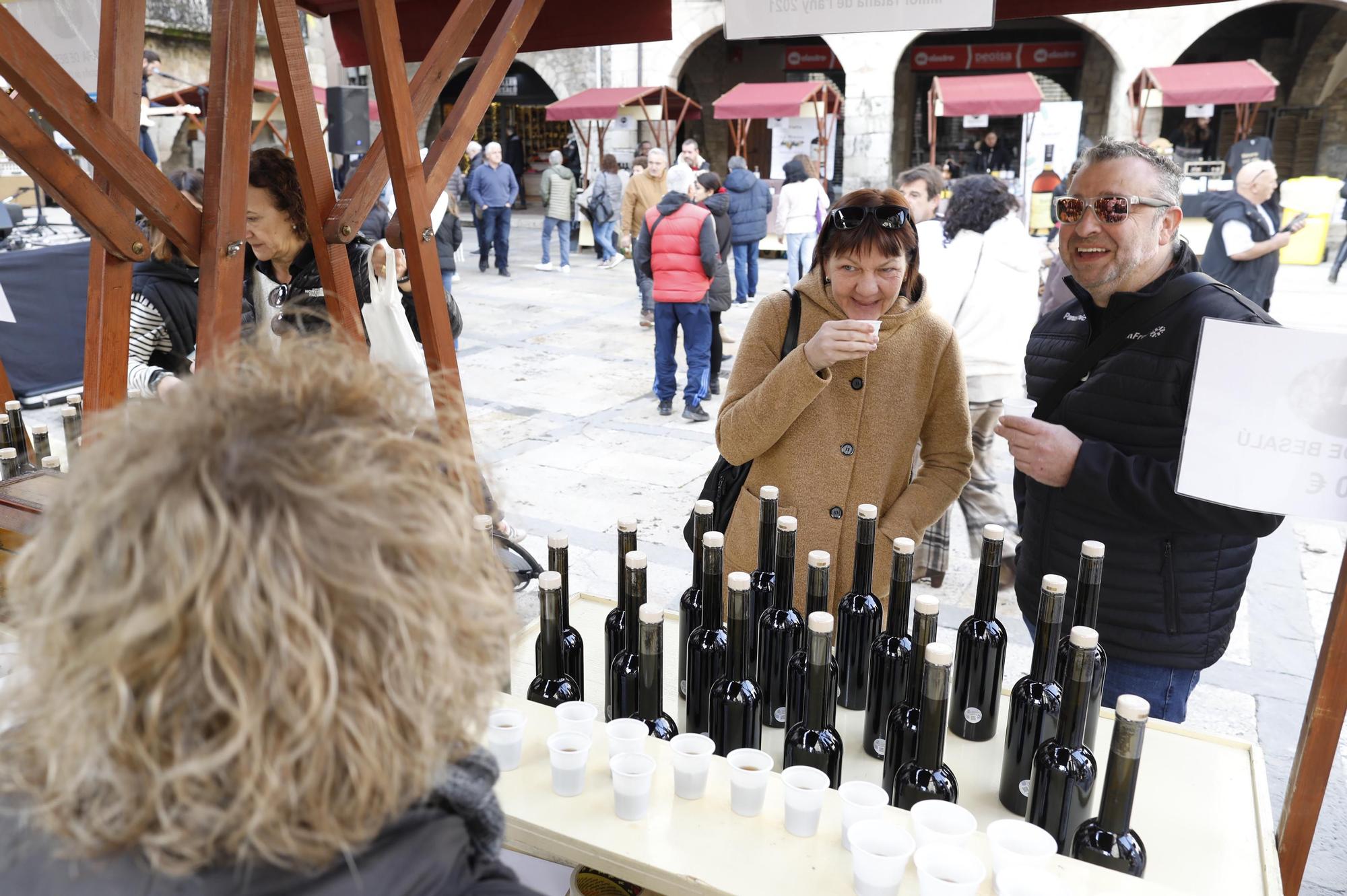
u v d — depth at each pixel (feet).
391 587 1.81
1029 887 3.59
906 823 4.17
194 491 1.78
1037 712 4.81
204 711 1.71
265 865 1.90
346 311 5.74
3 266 20.51
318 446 1.92
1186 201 43.73
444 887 2.06
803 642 5.90
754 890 3.89
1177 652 6.82
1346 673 5.53
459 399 3.34
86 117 4.55
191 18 51.39
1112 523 6.86
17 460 7.66
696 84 74.33
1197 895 4.32
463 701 2.05
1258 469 5.41
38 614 1.87
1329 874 8.42
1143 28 51.85
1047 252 21.31
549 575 5.45
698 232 21.22
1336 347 5.13
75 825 1.86
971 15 7.16
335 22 11.78
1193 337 6.50
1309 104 62.90
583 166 61.98
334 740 1.77
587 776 4.63
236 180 5.07
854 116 55.72
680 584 13.97
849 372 7.43
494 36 6.11
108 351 5.35
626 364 27.58
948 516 13.57
